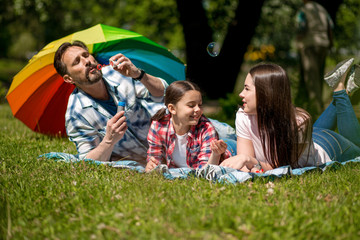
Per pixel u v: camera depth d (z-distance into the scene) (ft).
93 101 11.18
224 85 33.76
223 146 9.36
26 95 14.28
